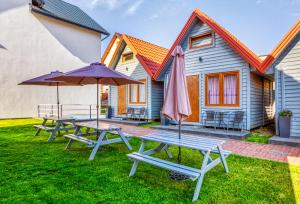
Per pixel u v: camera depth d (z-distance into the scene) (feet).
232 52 32.58
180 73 15.17
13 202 10.98
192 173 11.20
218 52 34.14
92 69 20.52
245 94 31.27
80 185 13.04
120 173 15.06
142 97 46.83
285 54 27.58
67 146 21.79
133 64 48.67
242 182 13.48
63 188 12.62
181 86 14.99
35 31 55.98
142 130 34.71
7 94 51.31
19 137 28.30
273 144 24.35
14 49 52.47
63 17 61.72
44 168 16.01
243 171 15.40
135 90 48.26
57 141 25.90
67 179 13.94
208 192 12.14
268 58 27.89
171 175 14.58
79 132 25.25
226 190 12.39
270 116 41.83
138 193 12.01
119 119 47.88
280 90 27.86
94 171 15.43
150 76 42.63
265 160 17.94
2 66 50.62
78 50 65.46
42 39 57.31
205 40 36.22
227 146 23.38
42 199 11.30
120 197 11.55
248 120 30.94
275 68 28.12
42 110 57.16
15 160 17.94
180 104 14.69
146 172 15.24
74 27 64.64
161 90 47.24
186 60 38.29
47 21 58.49
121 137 20.92
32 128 35.99
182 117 15.07
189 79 37.86
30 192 12.10
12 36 52.16
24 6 54.19
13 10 52.42
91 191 12.25
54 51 59.72
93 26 68.74
